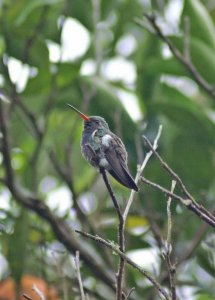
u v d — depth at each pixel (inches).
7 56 509.7
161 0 539.8
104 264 486.3
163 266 459.2
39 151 490.9
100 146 382.6
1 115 451.8
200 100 594.6
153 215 462.9
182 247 487.5
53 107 530.3
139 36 610.5
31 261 479.8
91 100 501.4
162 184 510.3
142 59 551.8
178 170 518.3
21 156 573.6
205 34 506.3
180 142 514.0
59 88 524.1
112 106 499.2
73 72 521.7
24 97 525.0
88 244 487.8
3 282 452.4
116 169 368.2
